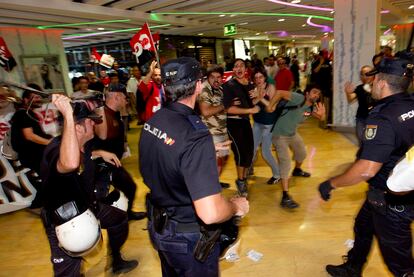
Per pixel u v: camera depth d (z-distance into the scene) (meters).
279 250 2.53
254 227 2.89
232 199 1.45
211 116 3.14
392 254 1.61
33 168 3.20
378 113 1.47
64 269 1.81
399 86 1.46
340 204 3.20
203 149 1.19
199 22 9.91
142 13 7.56
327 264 2.32
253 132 3.75
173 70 1.28
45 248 2.90
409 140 1.43
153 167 1.31
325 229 2.78
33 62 8.49
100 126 2.54
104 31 9.55
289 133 3.15
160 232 1.36
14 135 3.11
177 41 13.56
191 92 1.31
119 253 2.42
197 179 1.16
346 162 4.40
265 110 3.47
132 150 6.01
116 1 6.39
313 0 7.23
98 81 7.27
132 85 8.99
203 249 1.31
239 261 2.42
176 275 1.51
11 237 3.14
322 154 4.84
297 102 3.08
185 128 1.24
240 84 3.23
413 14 12.11
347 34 5.78
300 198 3.41
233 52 18.08
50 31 8.81
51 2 5.53
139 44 3.18
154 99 3.62
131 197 2.99
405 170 1.28
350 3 5.63
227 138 3.35
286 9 8.44
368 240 1.96
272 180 3.85
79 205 1.68
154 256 2.62
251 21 10.63
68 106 1.48
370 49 5.60
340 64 5.96
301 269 2.29
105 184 2.29
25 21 7.04
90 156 1.84
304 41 27.19
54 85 9.05
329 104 6.59
